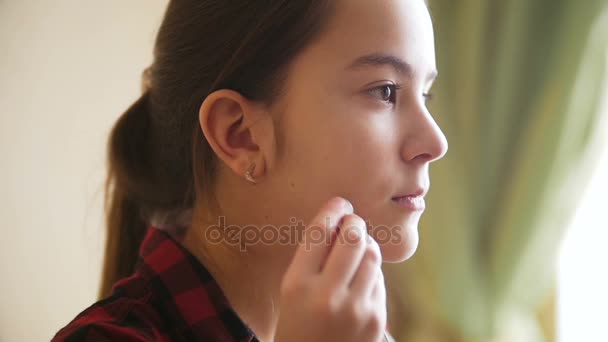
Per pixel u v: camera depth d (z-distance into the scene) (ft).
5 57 4.97
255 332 2.23
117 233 2.64
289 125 2.01
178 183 2.35
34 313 5.08
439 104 3.99
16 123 4.99
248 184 2.11
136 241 2.63
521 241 3.94
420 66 2.04
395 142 1.99
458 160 4.01
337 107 1.96
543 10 3.84
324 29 1.98
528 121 3.89
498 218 4.01
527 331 4.14
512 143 3.97
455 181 3.99
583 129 3.82
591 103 3.80
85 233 4.74
